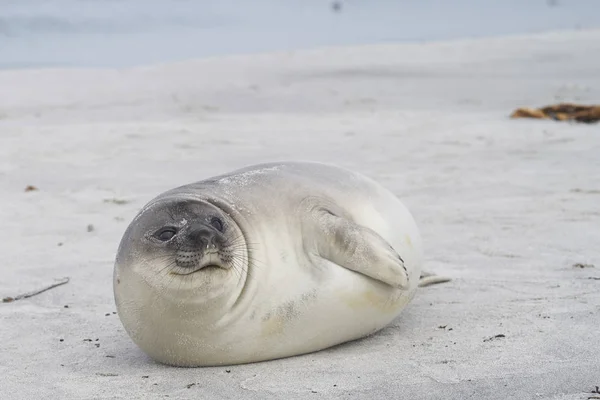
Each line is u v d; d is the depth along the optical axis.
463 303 12.77
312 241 10.59
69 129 33.84
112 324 12.60
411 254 11.81
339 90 44.38
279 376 9.91
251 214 10.55
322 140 29.92
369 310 10.83
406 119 34.62
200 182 11.55
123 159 27.33
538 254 15.60
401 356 10.42
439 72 49.75
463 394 8.98
